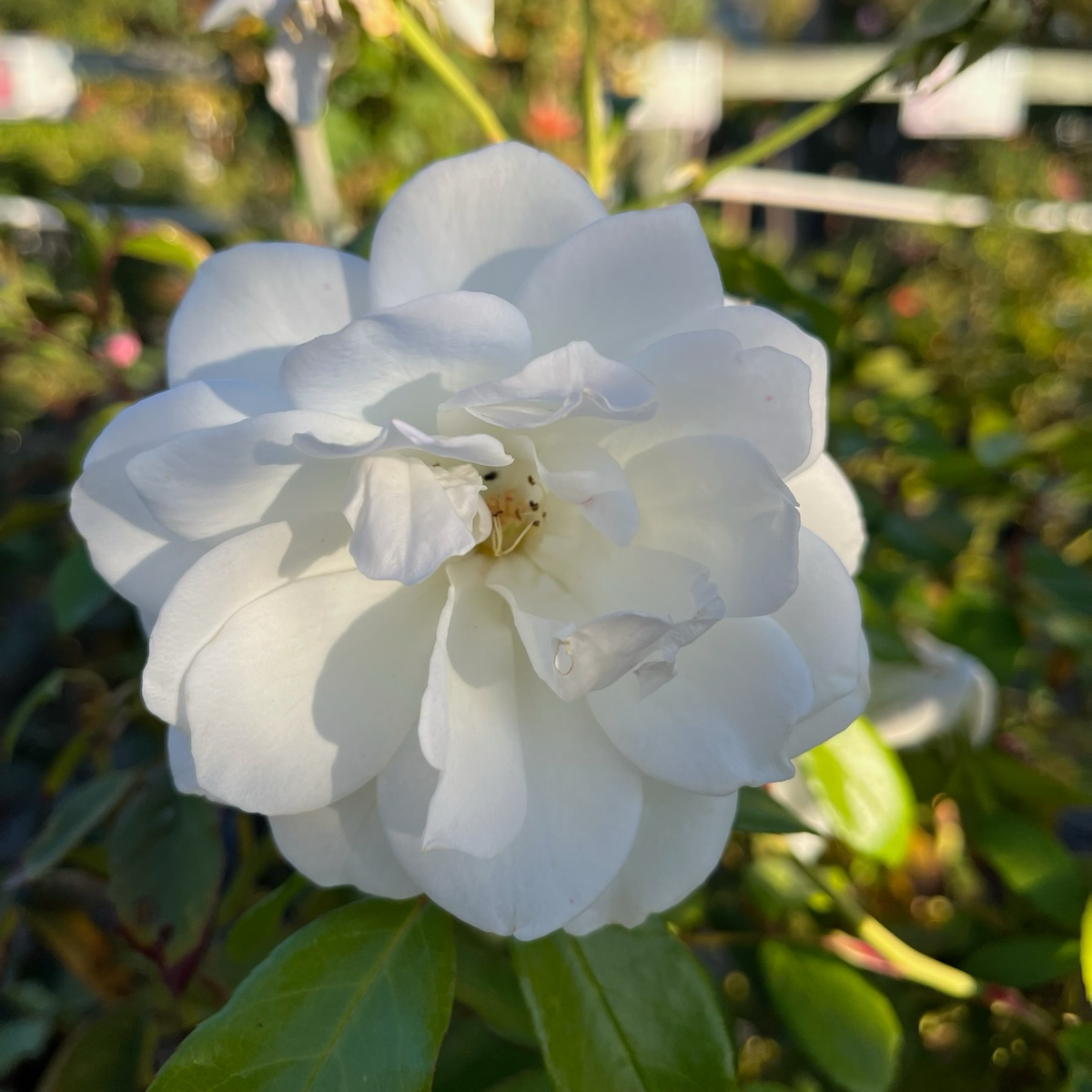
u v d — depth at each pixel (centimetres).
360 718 12
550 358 10
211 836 15
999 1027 17
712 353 10
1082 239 54
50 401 36
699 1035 12
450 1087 14
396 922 12
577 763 12
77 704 30
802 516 12
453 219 11
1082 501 26
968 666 18
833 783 15
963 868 21
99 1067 16
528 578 13
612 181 25
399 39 17
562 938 12
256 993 11
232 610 11
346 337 10
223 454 10
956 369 35
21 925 21
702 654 11
